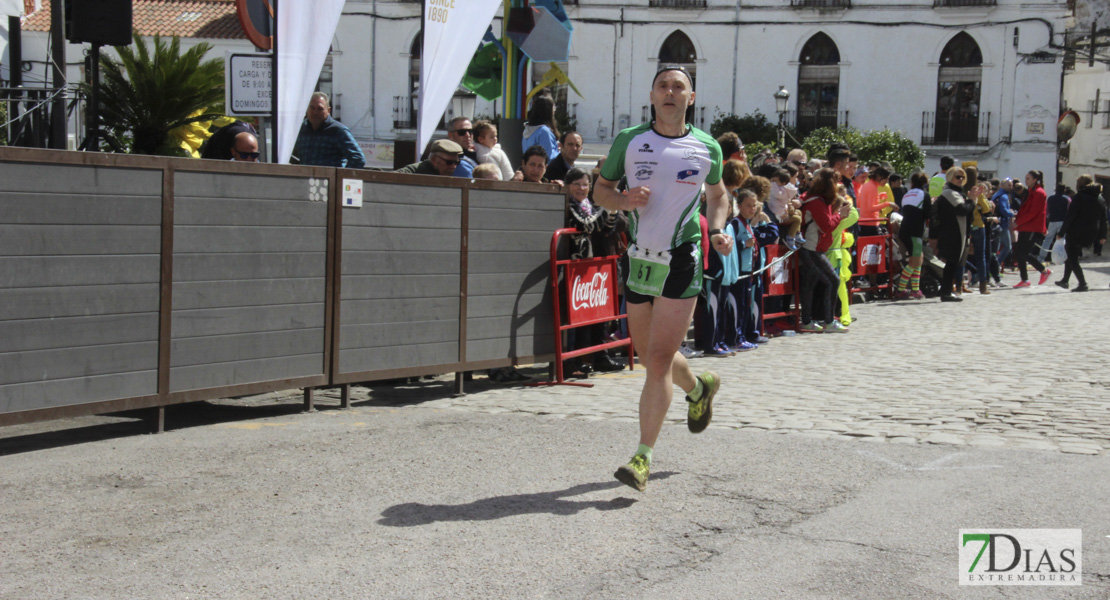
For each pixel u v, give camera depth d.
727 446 5.06
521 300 7.16
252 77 7.36
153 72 10.55
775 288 9.91
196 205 5.52
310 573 3.39
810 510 4.01
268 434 5.42
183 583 3.31
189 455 4.94
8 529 3.84
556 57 11.06
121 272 5.25
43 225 4.96
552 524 3.88
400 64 31.67
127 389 5.30
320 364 6.12
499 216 6.97
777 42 30.70
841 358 8.42
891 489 4.27
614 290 7.95
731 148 9.23
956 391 6.65
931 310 12.23
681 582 3.30
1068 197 19.89
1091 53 30.12
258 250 5.79
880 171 13.49
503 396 6.82
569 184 7.45
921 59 30.14
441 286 6.67
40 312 4.97
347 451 5.02
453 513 4.02
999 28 29.56
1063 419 5.64
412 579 3.34
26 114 8.20
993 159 30.12
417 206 6.50
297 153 9.30
